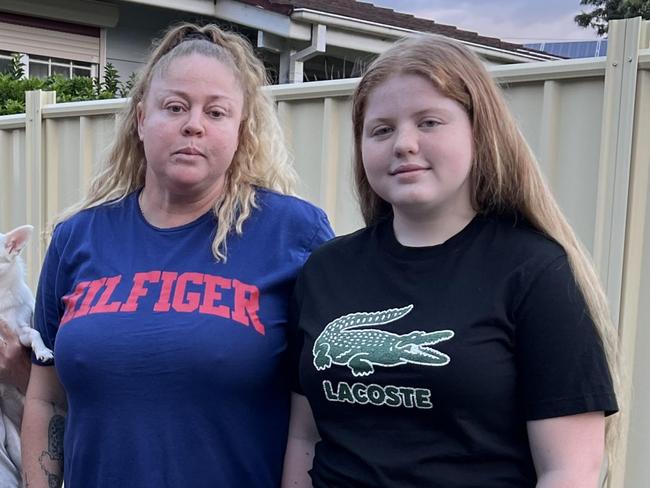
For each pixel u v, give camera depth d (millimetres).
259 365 1790
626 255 2285
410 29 7008
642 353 2293
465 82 1529
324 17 6410
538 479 1427
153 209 2000
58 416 2123
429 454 1443
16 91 5969
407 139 1513
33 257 4164
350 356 1524
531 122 2496
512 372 1437
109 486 1780
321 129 3051
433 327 1464
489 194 1581
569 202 2416
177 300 1810
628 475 2281
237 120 1938
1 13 6773
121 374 1766
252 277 1863
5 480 2287
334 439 1562
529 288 1431
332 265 1709
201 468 1768
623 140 2240
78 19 7078
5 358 2320
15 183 4324
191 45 1943
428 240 1589
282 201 2002
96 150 3850
